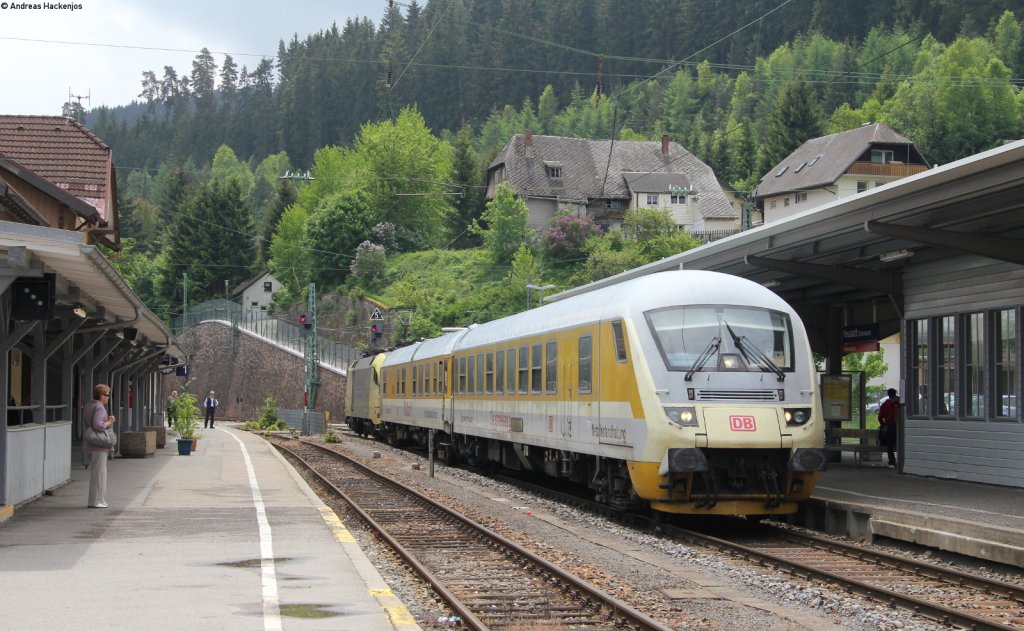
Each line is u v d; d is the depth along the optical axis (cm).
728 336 1505
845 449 2238
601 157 10556
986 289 1820
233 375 8225
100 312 1808
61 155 2897
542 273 8719
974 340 1864
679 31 15662
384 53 15600
